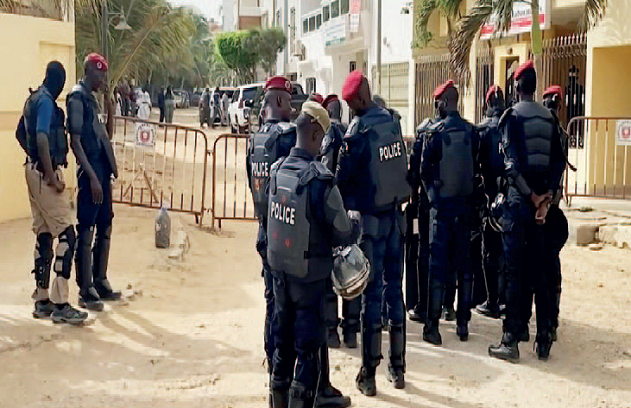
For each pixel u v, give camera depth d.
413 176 7.34
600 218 12.63
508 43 18.77
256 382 6.03
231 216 14.31
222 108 42.09
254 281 9.44
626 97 16.25
